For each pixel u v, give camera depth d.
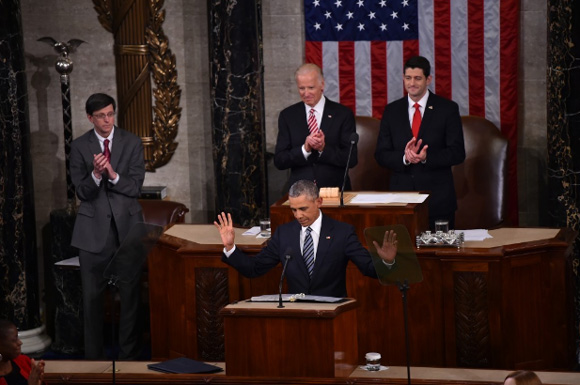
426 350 26.48
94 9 37.22
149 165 38.22
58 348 32.62
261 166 35.72
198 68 37.72
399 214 25.45
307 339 19.42
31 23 36.81
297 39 37.69
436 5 36.34
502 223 34.53
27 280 32.75
